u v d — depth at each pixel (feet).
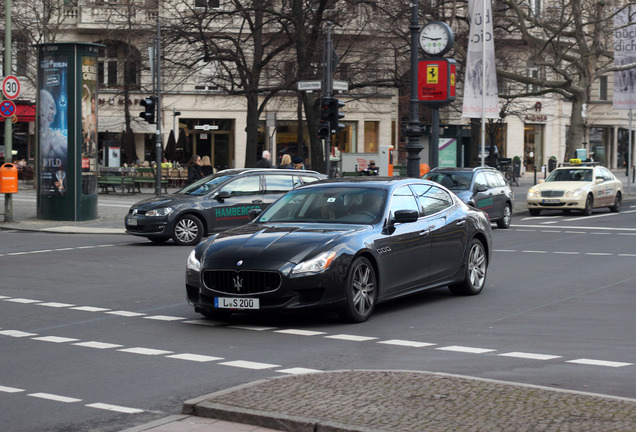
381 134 314.76
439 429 30.45
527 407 33.14
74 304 65.72
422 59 151.94
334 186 63.72
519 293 70.90
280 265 53.62
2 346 50.31
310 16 191.62
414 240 61.98
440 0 205.16
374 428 30.50
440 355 46.68
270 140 298.15
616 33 200.75
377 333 53.31
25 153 281.13
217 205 111.75
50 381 41.63
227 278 54.80
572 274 83.10
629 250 105.70
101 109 285.43
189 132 294.25
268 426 32.32
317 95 195.11
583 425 30.76
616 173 369.71
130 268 87.45
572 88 203.31
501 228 140.87
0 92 156.87
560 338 51.60
